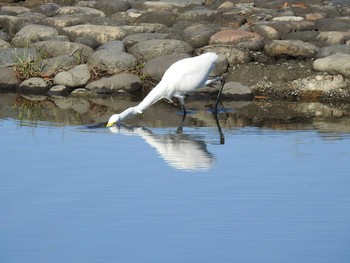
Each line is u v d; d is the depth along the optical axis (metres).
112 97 18.44
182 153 13.44
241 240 9.73
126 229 10.05
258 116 16.48
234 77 18.78
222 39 19.94
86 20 22.23
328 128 15.27
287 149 13.64
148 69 18.94
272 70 18.78
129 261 9.19
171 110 17.14
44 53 19.81
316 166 12.64
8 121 15.85
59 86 18.72
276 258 9.25
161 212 10.61
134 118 16.31
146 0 25.02
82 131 15.03
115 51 19.38
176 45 19.55
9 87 19.09
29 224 10.23
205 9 23.25
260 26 20.97
